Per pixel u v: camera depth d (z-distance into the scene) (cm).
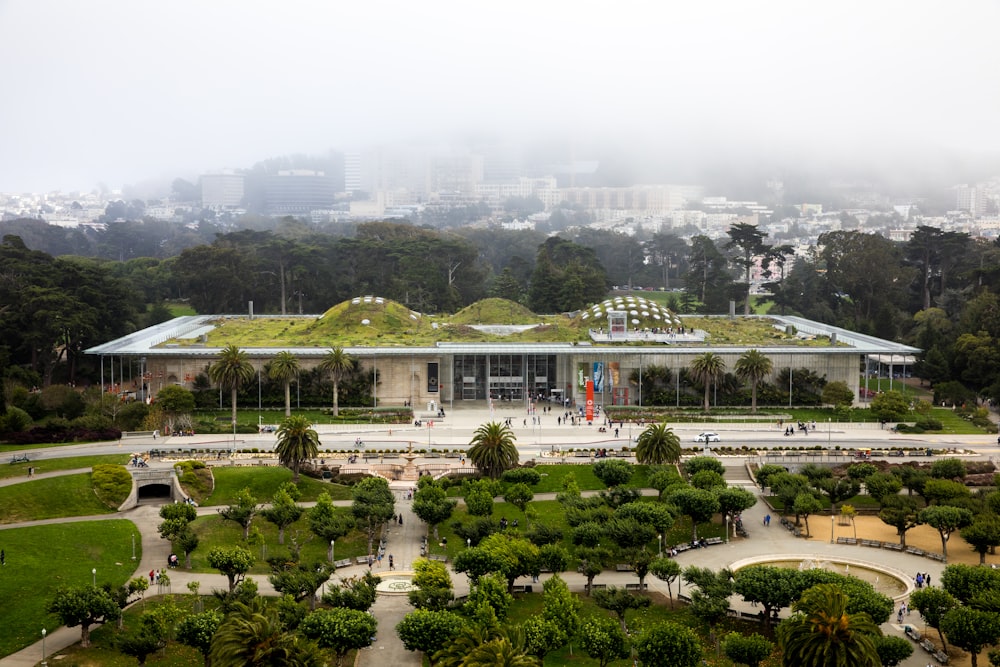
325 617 16825
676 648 16238
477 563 19562
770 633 18300
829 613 15488
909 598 19175
